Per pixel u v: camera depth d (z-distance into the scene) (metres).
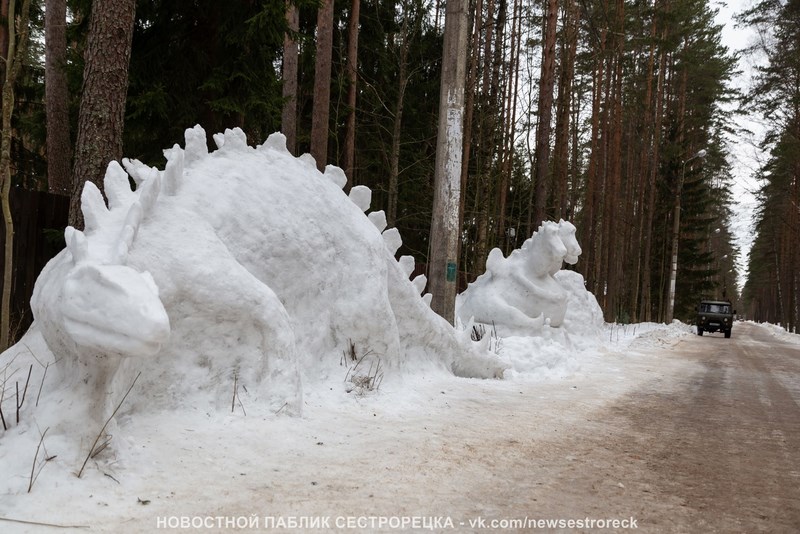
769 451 5.91
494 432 5.80
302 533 3.23
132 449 4.02
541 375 9.80
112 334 3.41
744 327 55.12
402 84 18.84
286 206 6.29
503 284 12.01
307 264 6.27
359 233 7.01
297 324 6.13
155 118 10.83
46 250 7.46
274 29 10.75
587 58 26.34
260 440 4.62
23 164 16.05
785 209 42.00
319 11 13.60
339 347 6.57
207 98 11.35
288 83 15.51
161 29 10.89
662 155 37.38
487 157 19.81
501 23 19.28
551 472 4.71
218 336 5.05
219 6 10.88
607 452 5.46
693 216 43.31
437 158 9.75
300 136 19.86
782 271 48.59
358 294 6.73
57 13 10.84
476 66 20.64
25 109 15.48
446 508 3.76
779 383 11.58
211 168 6.05
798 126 31.06
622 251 36.19
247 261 5.69
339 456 4.58
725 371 13.17
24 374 4.35
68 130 10.97
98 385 3.88
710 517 3.94
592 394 8.57
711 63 34.62
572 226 12.28
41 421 3.70
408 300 7.73
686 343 22.61
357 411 5.91
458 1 9.62
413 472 4.39
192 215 5.33
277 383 5.21
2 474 3.38
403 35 19.23
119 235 4.48
